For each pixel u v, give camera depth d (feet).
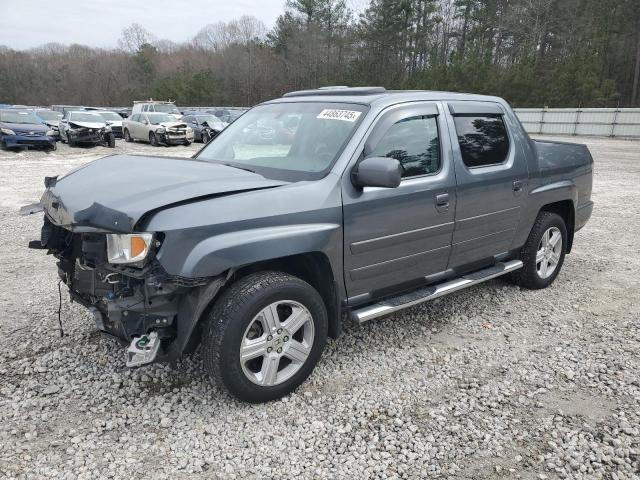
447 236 13.51
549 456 9.34
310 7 209.97
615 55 166.81
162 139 79.82
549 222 17.02
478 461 9.21
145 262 9.04
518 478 8.82
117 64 290.56
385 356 12.90
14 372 11.70
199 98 231.91
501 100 16.01
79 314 14.79
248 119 14.75
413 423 10.25
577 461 9.21
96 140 72.33
